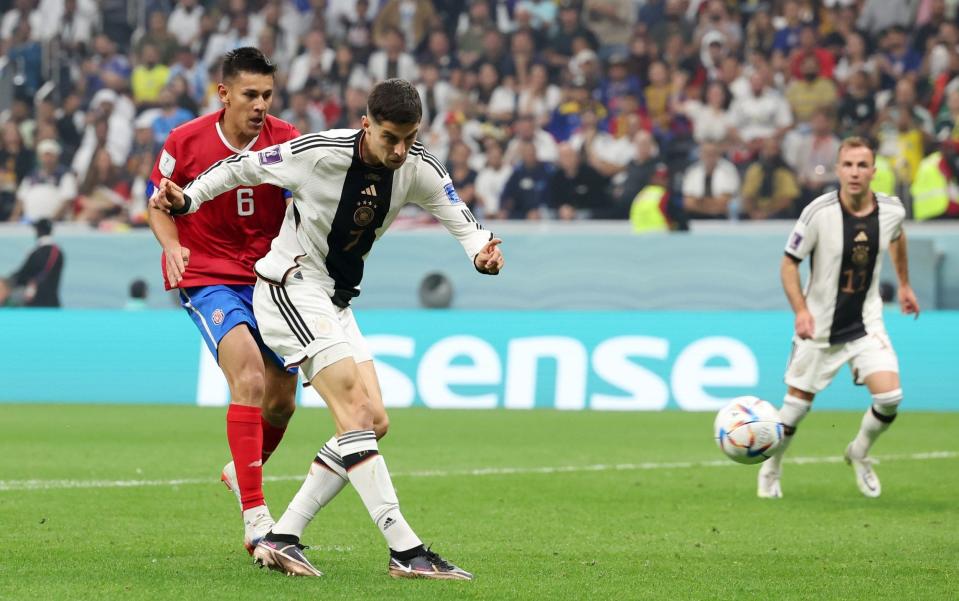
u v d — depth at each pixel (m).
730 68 65.62
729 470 33.22
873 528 23.34
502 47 69.44
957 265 55.19
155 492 28.16
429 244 58.00
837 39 66.19
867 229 28.42
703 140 64.81
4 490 28.36
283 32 72.75
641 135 63.22
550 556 19.81
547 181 64.06
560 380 53.38
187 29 73.19
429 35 71.25
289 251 18.30
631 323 53.47
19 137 69.62
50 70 72.25
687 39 67.50
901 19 66.06
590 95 66.69
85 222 66.75
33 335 57.28
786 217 61.62
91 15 73.44
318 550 20.30
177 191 17.66
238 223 20.98
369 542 21.27
